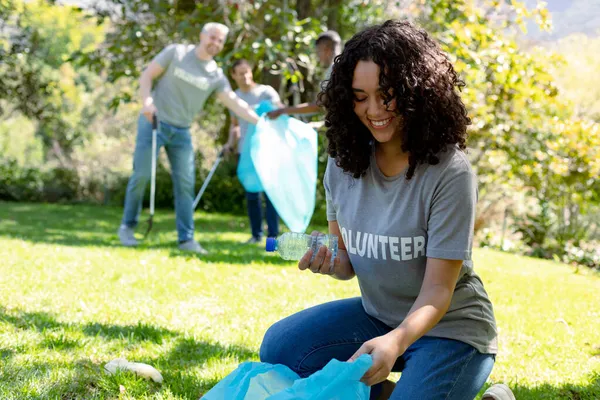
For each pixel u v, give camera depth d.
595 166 10.03
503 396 2.28
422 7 11.27
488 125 10.59
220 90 6.84
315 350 2.30
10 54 17.52
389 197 2.14
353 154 2.17
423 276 2.15
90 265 5.68
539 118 10.31
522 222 11.41
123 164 24.88
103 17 11.40
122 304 4.39
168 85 6.65
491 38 9.19
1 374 2.90
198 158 15.01
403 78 1.94
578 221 11.68
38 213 12.78
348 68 2.02
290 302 4.71
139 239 7.92
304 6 13.43
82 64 11.23
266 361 2.40
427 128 1.98
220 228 10.52
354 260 2.28
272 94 7.77
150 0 10.45
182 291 4.88
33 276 5.04
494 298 5.45
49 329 3.62
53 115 19.20
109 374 2.94
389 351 1.82
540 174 10.94
